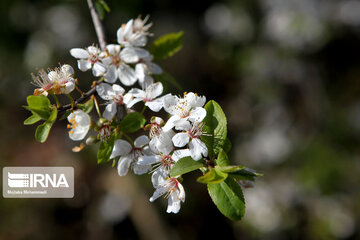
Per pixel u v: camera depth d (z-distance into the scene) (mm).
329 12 6062
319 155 5703
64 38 6129
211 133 1946
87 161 6328
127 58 2383
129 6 6203
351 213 5484
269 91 6672
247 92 7051
